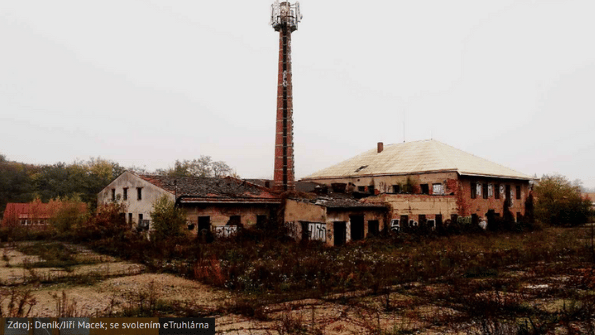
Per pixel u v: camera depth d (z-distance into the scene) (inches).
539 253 890.1
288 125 1393.9
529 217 1702.8
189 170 2669.8
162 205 1005.8
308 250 936.9
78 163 2915.8
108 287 584.7
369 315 456.4
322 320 436.5
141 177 1216.2
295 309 482.0
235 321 430.9
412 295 549.3
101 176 2755.9
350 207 1112.2
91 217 1251.2
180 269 693.9
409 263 756.0
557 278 652.7
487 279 645.3
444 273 684.7
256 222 1204.5
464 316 449.1
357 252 917.8
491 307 462.3
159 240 951.6
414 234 1185.4
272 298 526.0
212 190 1197.1
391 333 396.5
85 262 811.4
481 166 1546.5
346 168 1795.0
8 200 2337.6
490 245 1065.5
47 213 1683.1
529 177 1705.2
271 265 723.4
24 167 2906.0
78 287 584.1
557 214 1942.7
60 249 1018.1
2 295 527.5
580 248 953.5
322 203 1100.5
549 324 417.4
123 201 1317.7
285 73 1417.3
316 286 593.6
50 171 2561.5
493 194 1535.4
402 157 1642.5
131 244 953.5
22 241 1236.5
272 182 1536.7
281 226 1192.8
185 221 1017.5
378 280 617.3
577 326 411.5
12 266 770.8
